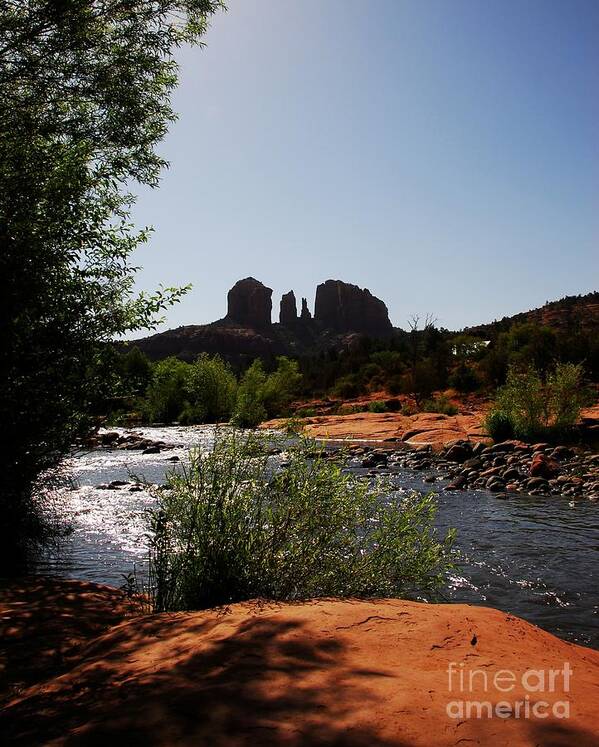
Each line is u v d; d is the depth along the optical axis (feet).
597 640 16.99
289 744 5.80
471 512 36.01
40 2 20.01
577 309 372.17
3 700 8.55
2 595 15.62
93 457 68.44
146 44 22.36
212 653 8.55
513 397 67.92
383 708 6.55
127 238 22.16
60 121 22.24
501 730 6.01
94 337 21.24
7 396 19.51
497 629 10.02
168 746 5.88
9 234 19.07
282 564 14.06
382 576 14.58
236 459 15.69
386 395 160.97
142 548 27.02
